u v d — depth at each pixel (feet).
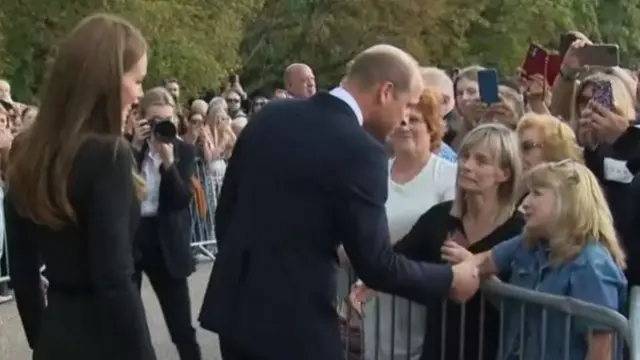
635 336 10.16
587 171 12.12
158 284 18.80
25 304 11.55
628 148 15.52
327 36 103.76
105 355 10.39
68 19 67.67
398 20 105.60
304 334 10.85
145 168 18.22
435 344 12.89
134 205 10.64
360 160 10.78
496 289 11.89
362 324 14.14
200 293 28.60
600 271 11.69
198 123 34.81
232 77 82.69
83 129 10.35
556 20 113.39
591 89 16.67
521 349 11.58
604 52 19.51
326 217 10.88
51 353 10.50
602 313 10.56
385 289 11.05
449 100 18.44
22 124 29.14
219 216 11.76
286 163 10.96
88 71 10.34
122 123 10.62
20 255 11.40
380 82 11.34
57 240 10.51
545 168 12.10
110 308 10.29
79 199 10.27
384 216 10.93
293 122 11.14
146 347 10.52
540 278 12.09
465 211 13.16
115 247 10.23
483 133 13.05
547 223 11.91
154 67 72.02
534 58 20.86
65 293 10.61
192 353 18.99
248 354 10.96
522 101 18.83
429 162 15.08
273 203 11.00
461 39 109.50
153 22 71.77
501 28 111.96
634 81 19.39
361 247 10.80
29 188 10.39
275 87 105.91
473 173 12.87
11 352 22.66
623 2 129.29
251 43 106.93
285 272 10.90
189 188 18.62
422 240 13.37
